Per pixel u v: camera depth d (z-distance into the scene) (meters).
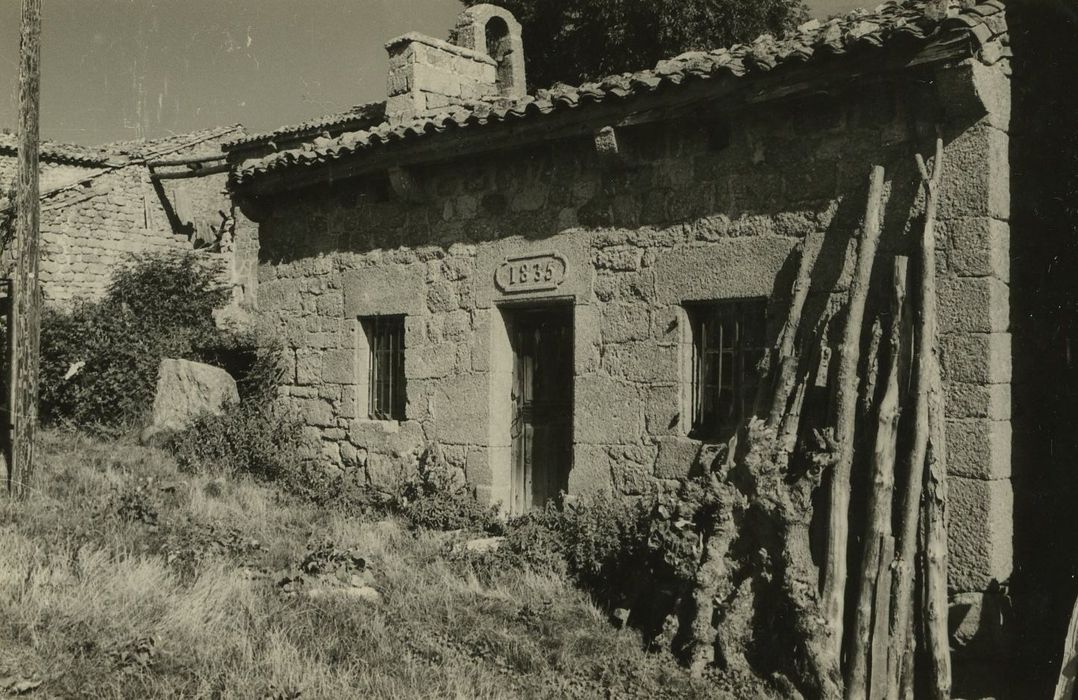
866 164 6.76
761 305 7.39
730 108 7.11
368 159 9.51
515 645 6.05
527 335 9.14
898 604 5.82
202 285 17.31
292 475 10.02
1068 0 6.63
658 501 6.95
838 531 6.04
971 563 6.17
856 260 6.47
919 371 6.08
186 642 5.38
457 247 9.28
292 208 10.96
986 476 6.14
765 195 7.24
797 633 5.80
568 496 8.23
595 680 5.76
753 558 6.16
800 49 6.55
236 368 13.99
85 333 14.34
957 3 6.31
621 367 8.02
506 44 12.94
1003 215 6.33
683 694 5.66
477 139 8.57
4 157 20.22
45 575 5.87
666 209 7.80
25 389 8.45
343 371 10.36
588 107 7.76
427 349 9.49
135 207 20.30
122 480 9.28
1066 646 5.41
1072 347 7.07
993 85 6.25
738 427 6.88
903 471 6.06
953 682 6.19
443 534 8.47
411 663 5.59
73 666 4.95
